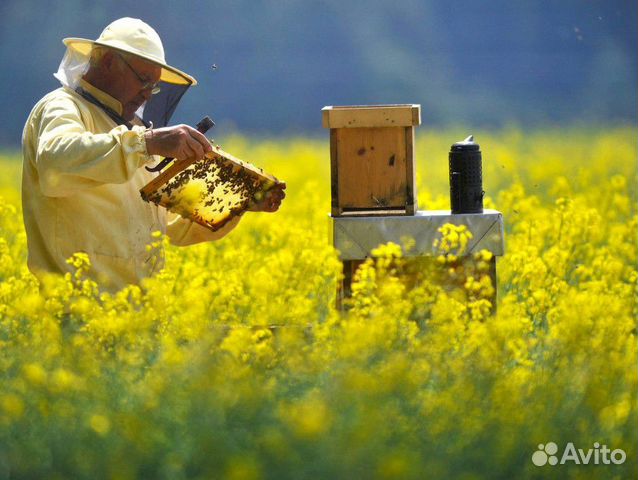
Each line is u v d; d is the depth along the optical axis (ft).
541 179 123.65
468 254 56.03
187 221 60.64
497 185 119.96
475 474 37.14
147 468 37.29
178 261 67.15
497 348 45.93
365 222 55.67
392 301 50.83
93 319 49.39
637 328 55.47
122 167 52.13
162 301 52.21
